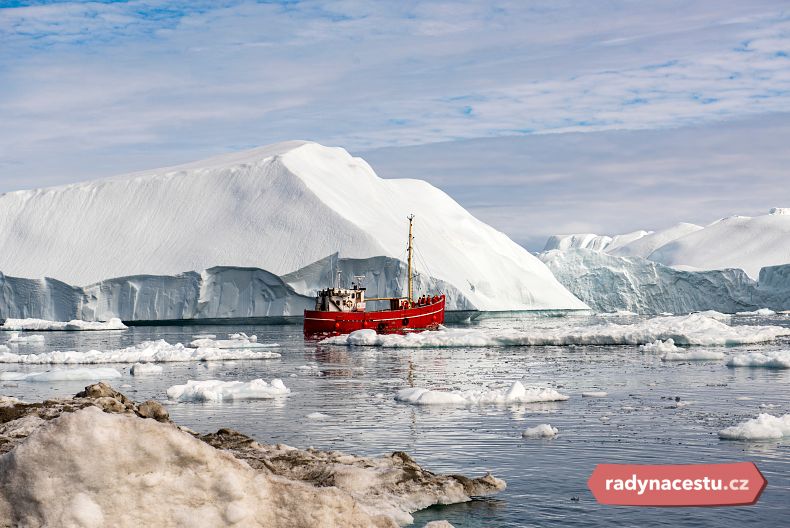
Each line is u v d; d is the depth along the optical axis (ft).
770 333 172.04
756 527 37.29
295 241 345.31
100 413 23.85
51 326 302.04
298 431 63.98
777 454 52.16
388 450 55.52
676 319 199.62
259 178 387.75
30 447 23.30
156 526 23.35
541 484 44.96
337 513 25.86
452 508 39.75
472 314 343.87
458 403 78.74
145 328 311.27
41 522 22.71
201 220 375.66
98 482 23.22
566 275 573.33
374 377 109.70
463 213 443.73
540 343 169.27
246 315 336.29
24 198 414.00
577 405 76.28
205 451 24.52
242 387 86.58
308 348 173.99
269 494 25.41
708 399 80.23
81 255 371.15
